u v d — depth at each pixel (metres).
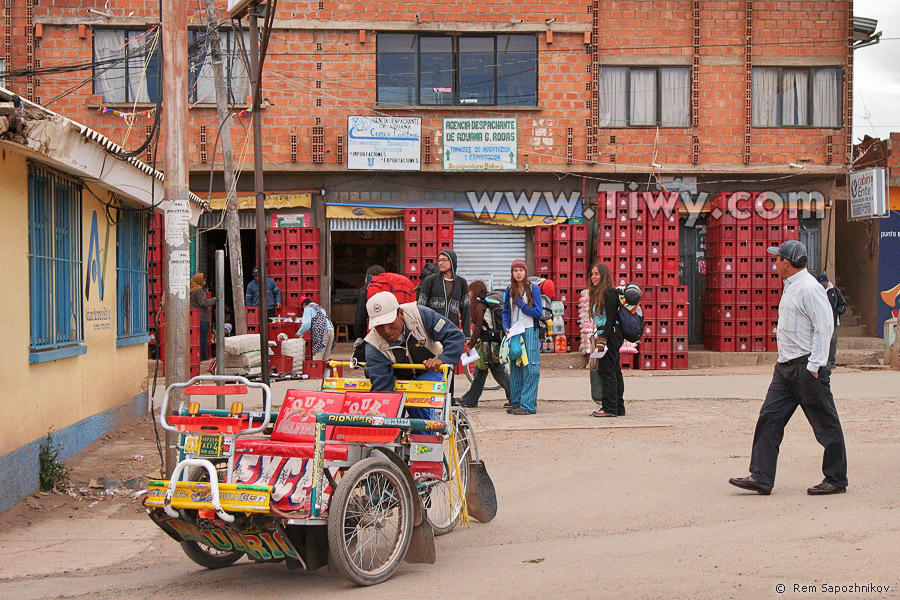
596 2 20.75
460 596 5.04
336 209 20.62
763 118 21.19
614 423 11.29
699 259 21.97
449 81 20.66
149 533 7.10
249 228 20.75
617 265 20.14
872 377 16.58
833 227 21.44
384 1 20.36
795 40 21.12
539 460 9.33
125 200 11.25
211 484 5.07
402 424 5.71
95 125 19.84
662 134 20.97
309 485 5.48
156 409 13.10
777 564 5.37
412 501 5.71
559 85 20.80
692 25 20.92
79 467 8.92
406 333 6.42
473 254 21.14
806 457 9.03
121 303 11.18
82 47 19.80
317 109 20.30
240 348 15.52
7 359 7.46
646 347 19.41
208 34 17.08
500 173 20.81
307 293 19.80
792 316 7.30
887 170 20.81
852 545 5.70
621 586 5.04
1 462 7.35
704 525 6.60
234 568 6.12
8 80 19.66
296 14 20.20
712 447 9.73
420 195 20.84
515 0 20.66
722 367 19.84
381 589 5.30
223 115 17.17
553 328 19.77
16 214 7.68
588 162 20.75
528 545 6.30
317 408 6.01
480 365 12.72
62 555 6.49
